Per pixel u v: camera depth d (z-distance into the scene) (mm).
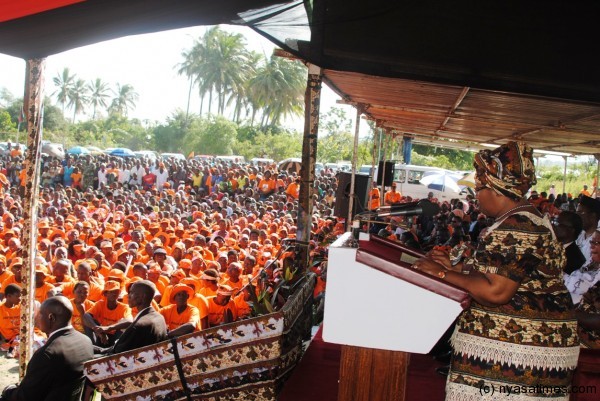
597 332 3475
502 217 2539
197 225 14648
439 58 4812
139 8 3561
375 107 9227
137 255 10414
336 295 2605
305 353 4719
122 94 97500
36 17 3615
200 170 27469
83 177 27422
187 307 6734
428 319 2535
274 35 4602
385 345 2570
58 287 7875
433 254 2641
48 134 63375
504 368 2510
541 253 2469
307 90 6082
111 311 7117
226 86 65750
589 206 5434
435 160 41906
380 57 4945
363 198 7848
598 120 7676
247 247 12062
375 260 2559
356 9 4121
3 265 9039
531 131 10578
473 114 8914
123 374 3904
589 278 4293
